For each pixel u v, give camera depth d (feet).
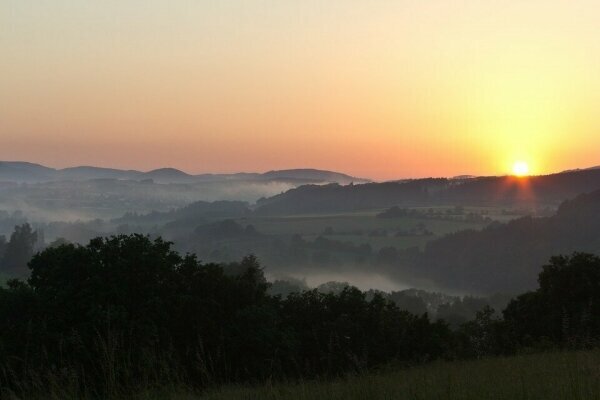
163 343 62.80
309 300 97.86
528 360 51.29
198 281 79.30
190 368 43.01
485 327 107.34
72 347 52.11
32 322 60.70
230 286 81.66
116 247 75.92
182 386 33.47
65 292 66.28
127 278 71.05
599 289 96.53
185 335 69.82
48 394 31.89
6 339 59.72
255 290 87.56
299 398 28.45
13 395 31.81
